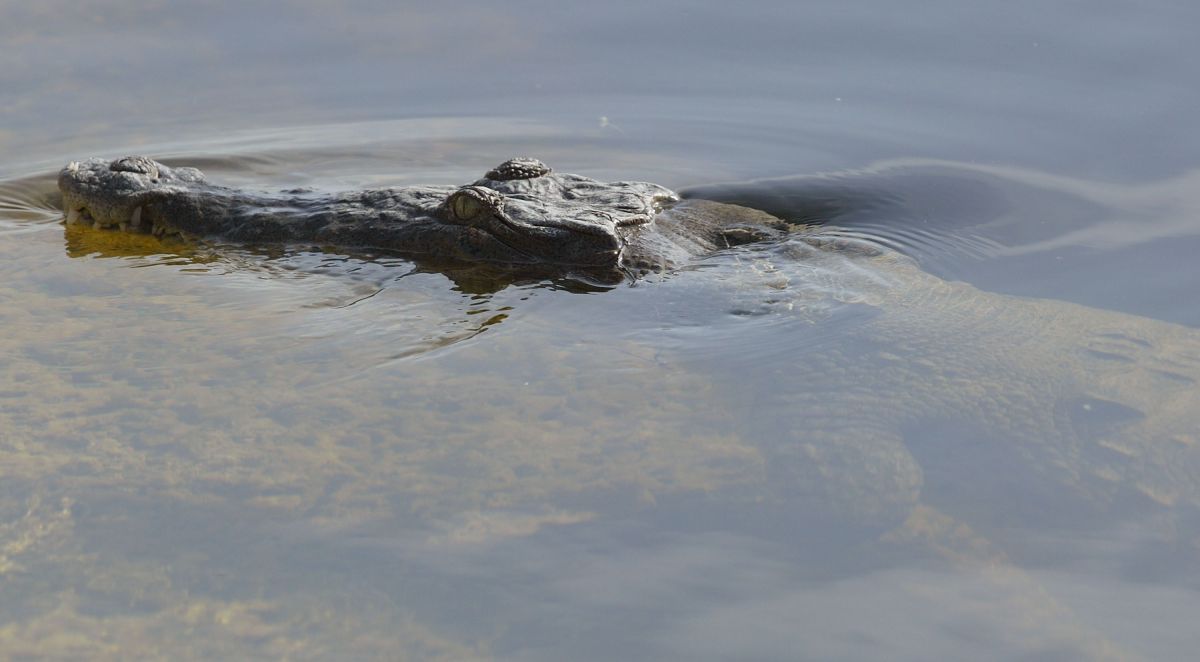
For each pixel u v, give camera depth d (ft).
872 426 31.04
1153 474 29.96
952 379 32.99
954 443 30.96
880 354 34.09
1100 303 39.09
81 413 30.35
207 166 51.85
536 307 37.09
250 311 36.65
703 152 54.65
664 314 36.81
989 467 30.25
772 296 37.83
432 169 52.49
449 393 31.99
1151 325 36.68
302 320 36.09
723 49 66.18
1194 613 24.85
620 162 53.52
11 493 27.25
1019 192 49.14
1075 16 66.95
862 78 61.98
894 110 58.29
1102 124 55.26
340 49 66.39
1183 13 65.98
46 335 34.58
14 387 31.42
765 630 23.89
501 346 34.50
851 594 25.41
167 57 64.34
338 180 50.57
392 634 23.80
